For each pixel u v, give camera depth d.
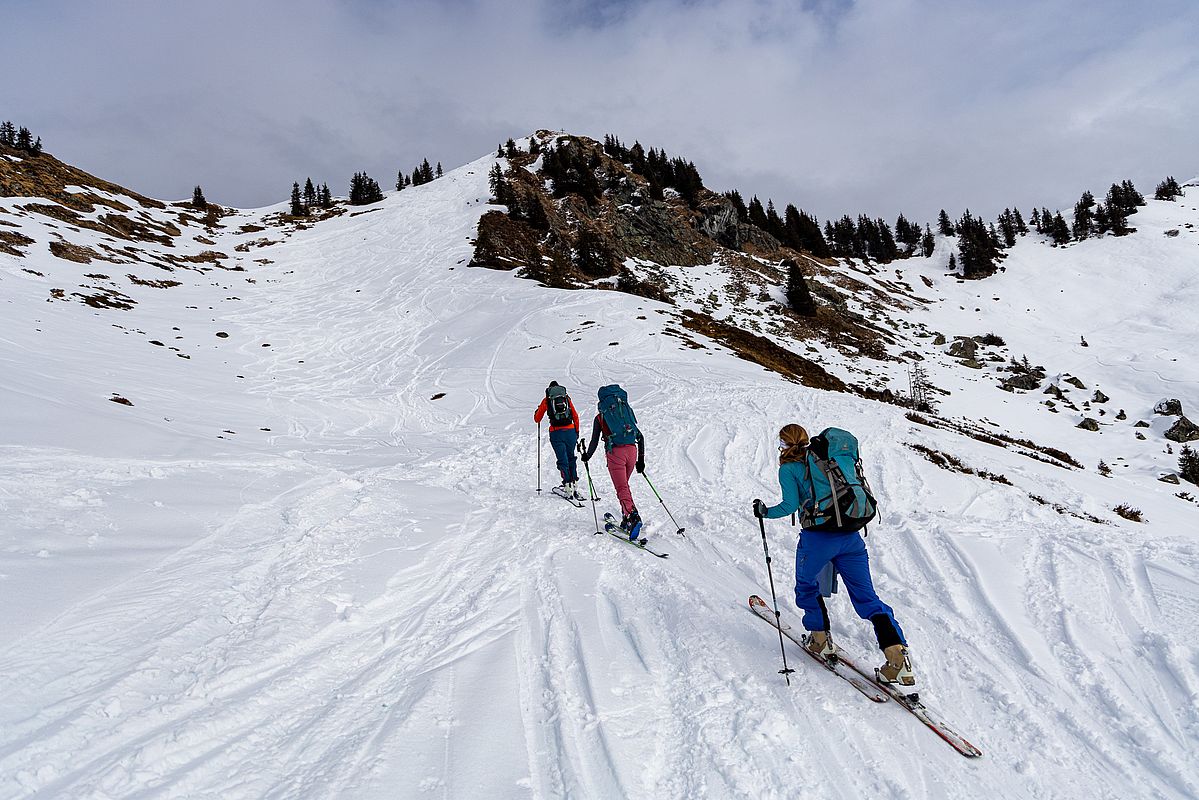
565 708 3.66
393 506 7.98
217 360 27.94
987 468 13.02
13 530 4.90
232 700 3.42
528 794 2.90
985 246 98.94
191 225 68.75
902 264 100.31
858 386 41.69
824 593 4.17
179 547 5.34
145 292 39.28
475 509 8.64
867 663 4.32
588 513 8.61
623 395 7.57
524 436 15.58
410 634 4.66
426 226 69.25
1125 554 5.96
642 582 5.84
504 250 58.84
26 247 39.56
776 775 3.14
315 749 3.15
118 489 6.57
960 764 3.30
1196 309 67.38
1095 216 110.38
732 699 3.81
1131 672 4.11
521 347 31.28
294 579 5.12
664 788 3.06
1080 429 42.47
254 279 51.91
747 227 82.44
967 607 5.22
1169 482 31.06
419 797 2.81
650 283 58.62
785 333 53.12
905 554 6.51
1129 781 3.17
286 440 14.85
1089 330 68.44
